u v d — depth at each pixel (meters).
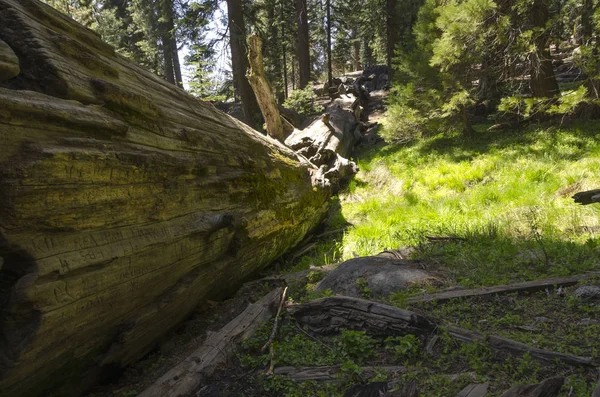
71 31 3.50
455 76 11.39
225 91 19.80
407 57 12.31
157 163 3.54
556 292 4.44
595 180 7.45
